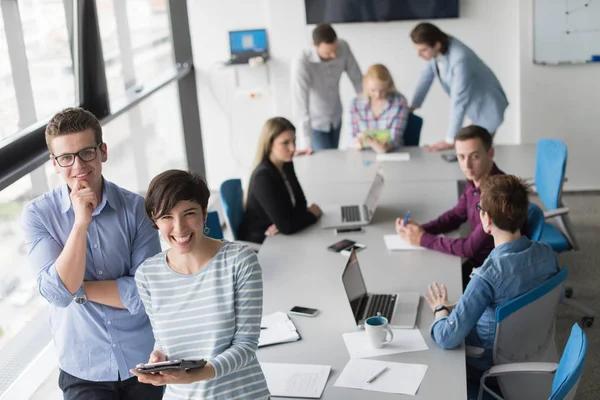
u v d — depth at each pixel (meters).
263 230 4.15
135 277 2.13
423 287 3.20
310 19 6.62
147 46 5.93
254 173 4.00
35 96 3.60
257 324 2.08
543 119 6.48
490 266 2.73
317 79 5.79
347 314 2.97
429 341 2.71
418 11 6.43
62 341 2.47
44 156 3.29
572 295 4.63
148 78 5.88
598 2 6.05
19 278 3.41
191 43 6.79
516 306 2.64
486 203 2.77
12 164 3.11
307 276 3.40
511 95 6.56
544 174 4.46
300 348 2.71
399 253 3.62
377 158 5.22
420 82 5.76
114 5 5.04
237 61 6.72
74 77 4.14
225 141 7.11
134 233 2.46
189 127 6.96
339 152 5.46
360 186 4.65
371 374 2.50
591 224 5.81
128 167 5.25
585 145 6.49
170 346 2.10
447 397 2.35
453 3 6.37
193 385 2.07
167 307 2.08
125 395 2.54
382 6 6.46
